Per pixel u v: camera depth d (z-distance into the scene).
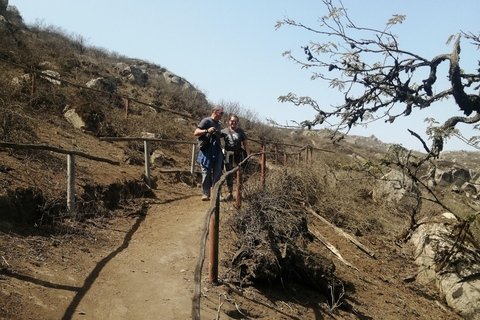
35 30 26.73
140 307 4.38
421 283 7.80
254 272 5.34
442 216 8.90
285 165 10.33
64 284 4.44
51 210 6.09
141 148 12.30
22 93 12.27
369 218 9.69
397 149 4.99
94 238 5.98
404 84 4.19
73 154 6.30
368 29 4.13
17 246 4.93
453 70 4.04
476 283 7.20
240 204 6.53
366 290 6.82
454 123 4.48
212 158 8.12
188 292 4.79
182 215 7.93
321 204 9.49
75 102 13.19
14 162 6.99
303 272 5.77
